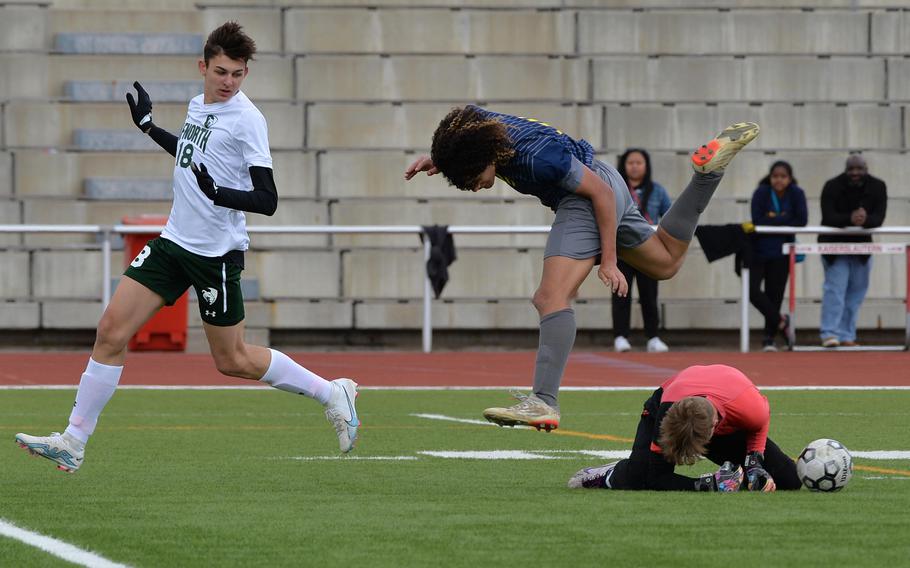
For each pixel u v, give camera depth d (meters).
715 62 52.28
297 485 17.50
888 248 44.06
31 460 20.20
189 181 17.38
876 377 36.59
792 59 52.41
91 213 48.47
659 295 47.84
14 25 52.88
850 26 53.56
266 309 46.25
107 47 52.78
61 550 12.50
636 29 53.19
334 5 53.53
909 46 53.84
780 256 44.62
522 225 49.31
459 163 17.70
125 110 50.66
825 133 51.50
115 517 14.56
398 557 12.14
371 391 32.81
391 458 20.72
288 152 49.69
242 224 17.83
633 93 52.19
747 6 54.50
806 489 16.69
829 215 44.28
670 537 13.16
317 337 46.94
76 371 37.44
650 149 50.84
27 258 46.50
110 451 21.55
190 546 12.72
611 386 34.25
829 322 45.06
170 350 44.38
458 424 26.00
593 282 47.75
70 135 50.56
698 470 19.59
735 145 18.30
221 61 17.31
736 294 47.97
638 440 16.62
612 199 18.05
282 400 30.69
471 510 15.01
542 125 18.14
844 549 12.54
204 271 17.39
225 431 24.67
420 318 46.78
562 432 24.67
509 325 47.03
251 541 12.98
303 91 51.53
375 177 50.00
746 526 13.78
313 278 47.41
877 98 52.78
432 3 53.66
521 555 12.23
